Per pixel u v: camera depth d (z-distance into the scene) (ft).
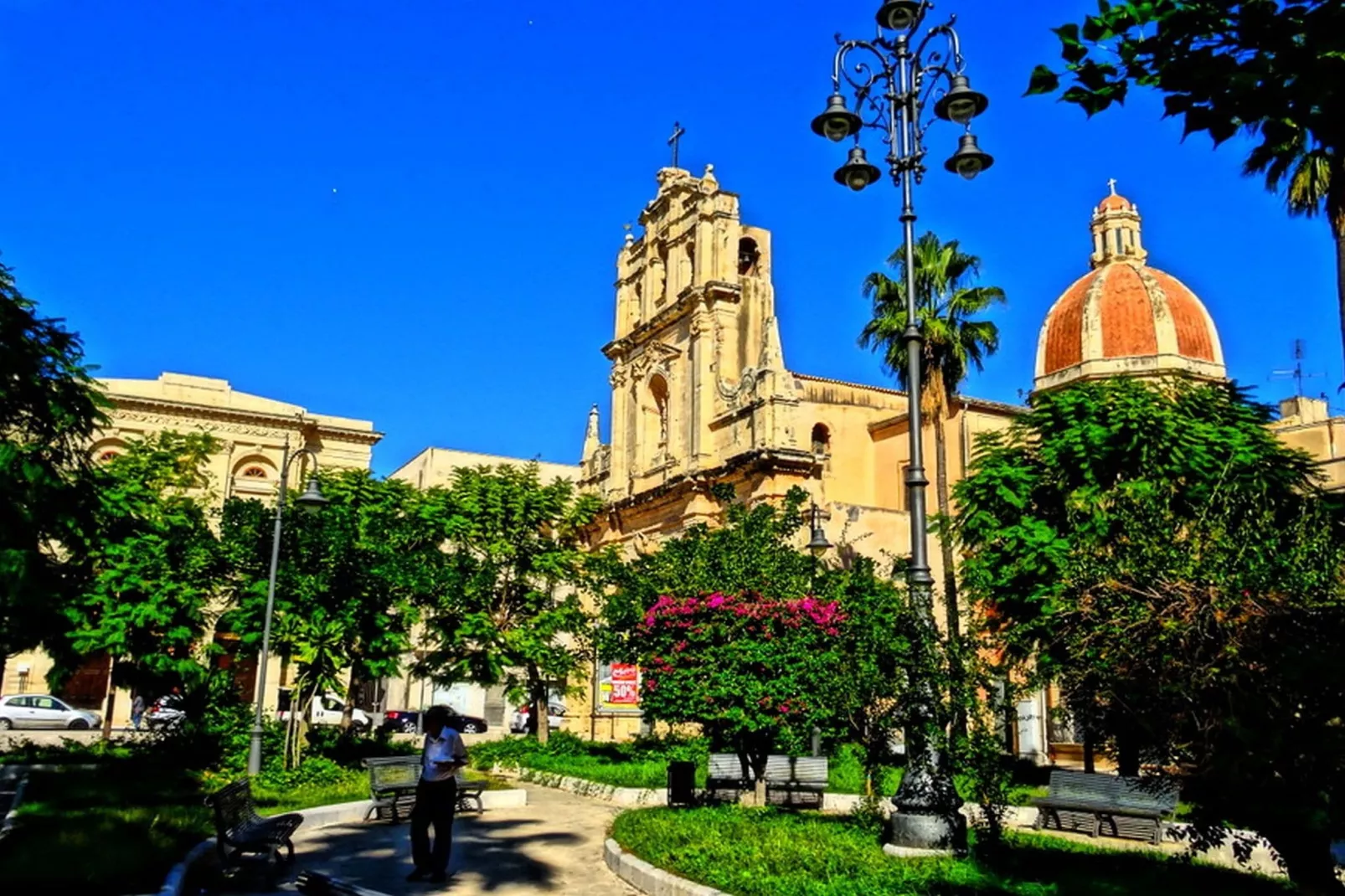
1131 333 116.16
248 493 174.09
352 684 96.32
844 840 43.14
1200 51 15.78
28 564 49.96
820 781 64.90
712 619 58.34
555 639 128.77
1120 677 26.03
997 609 70.69
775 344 126.72
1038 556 68.54
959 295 97.66
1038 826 54.60
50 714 137.90
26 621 54.19
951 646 42.55
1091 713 28.91
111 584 80.23
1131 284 119.03
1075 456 71.67
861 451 140.26
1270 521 27.63
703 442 134.51
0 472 47.98
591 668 146.10
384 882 40.42
